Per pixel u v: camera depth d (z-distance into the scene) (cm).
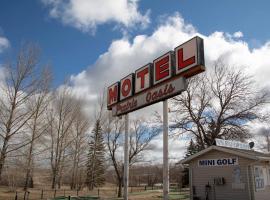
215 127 3247
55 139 4006
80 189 4134
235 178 1761
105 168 4391
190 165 2009
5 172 2764
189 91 3353
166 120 1239
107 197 2953
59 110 4103
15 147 2505
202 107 3334
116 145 3384
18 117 2488
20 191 3231
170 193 3306
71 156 4366
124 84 1576
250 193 1686
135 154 3425
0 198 2539
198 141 3459
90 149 4575
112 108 1661
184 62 1188
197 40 1151
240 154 1744
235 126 3134
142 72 1434
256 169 1781
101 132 4412
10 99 2461
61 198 2605
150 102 1351
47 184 4697
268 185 1867
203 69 1127
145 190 3922
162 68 1297
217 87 3322
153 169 5912
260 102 3155
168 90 1251
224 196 1791
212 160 1892
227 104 3234
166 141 1205
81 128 4488
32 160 3008
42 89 3080
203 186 1905
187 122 3325
